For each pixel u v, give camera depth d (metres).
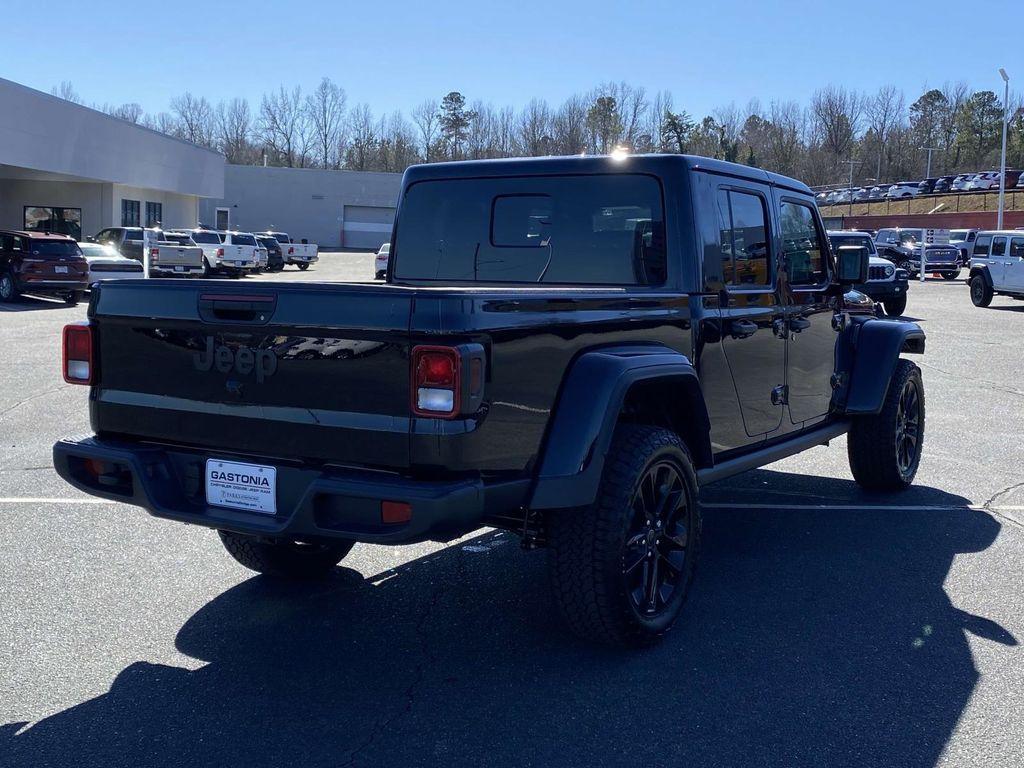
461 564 5.29
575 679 3.86
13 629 4.33
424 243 5.52
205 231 38.38
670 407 4.52
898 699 3.69
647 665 3.99
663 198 4.71
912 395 6.98
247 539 4.73
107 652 4.11
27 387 11.27
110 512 6.20
